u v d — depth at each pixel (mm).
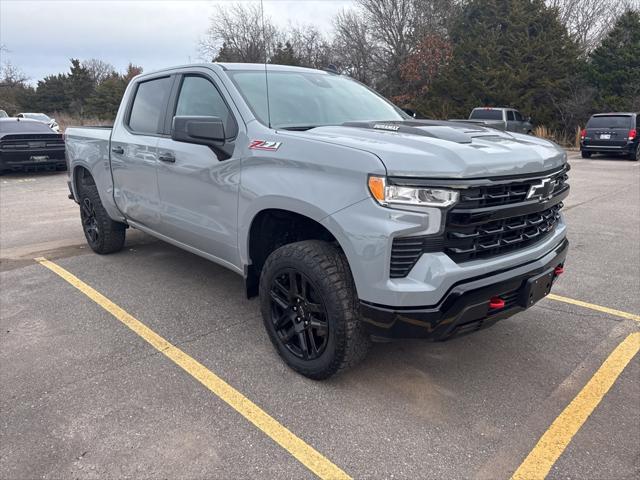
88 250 5695
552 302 4172
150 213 4215
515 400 2791
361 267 2469
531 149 2850
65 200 9211
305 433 2514
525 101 25375
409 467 2287
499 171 2508
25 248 5789
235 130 3246
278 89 3576
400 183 2350
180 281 4641
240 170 3141
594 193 9820
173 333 3602
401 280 2430
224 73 3535
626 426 2562
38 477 2217
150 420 2609
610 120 16906
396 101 30734
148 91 4379
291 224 3201
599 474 2240
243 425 2574
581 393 2855
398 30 32469
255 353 3305
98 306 4078
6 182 11797
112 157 4633
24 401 2773
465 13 29453
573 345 3422
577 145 22859
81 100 59719
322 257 2713
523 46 25609
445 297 2414
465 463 2312
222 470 2264
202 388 2902
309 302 2850
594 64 24766
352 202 2482
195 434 2502
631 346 3396
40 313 3941
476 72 26281
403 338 2500
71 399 2793
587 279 4730
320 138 2748
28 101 57406
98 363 3182
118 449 2393
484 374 3059
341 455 2363
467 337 3541
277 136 2949
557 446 2418
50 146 12797
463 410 2699
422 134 2812
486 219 2488
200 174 3479
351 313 2664
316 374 2891
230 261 3477
